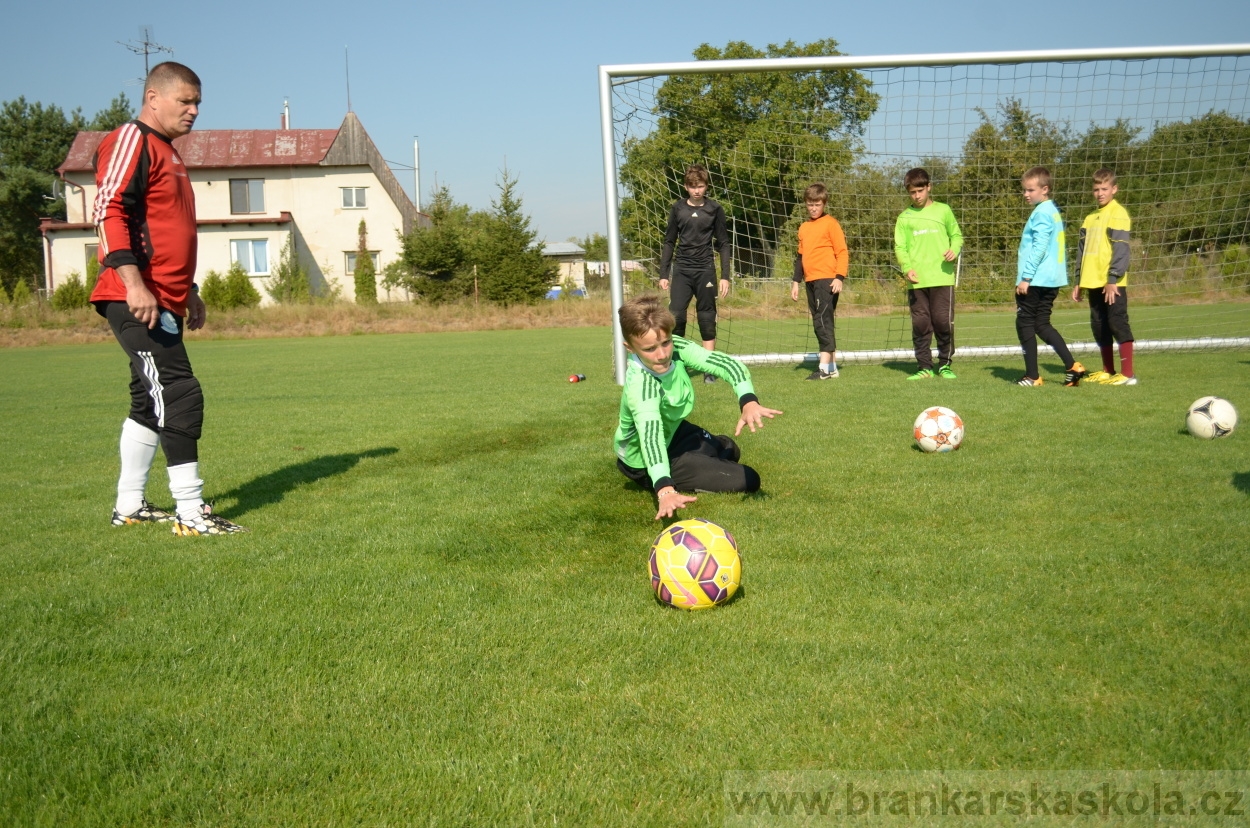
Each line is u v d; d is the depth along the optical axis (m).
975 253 11.98
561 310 25.84
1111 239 7.34
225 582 3.11
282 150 36.03
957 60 8.40
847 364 10.05
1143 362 9.27
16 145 46.28
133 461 3.96
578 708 2.11
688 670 2.29
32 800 1.79
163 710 2.16
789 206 11.29
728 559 2.70
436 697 2.18
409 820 1.69
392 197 37.88
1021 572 2.94
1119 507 3.68
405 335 22.73
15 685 2.29
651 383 3.45
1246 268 12.40
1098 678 2.17
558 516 3.88
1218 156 10.95
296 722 2.08
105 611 2.83
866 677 2.21
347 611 2.79
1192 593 2.69
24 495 4.70
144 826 1.71
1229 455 4.59
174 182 3.70
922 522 3.57
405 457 5.49
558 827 1.66
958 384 7.86
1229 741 1.87
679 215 8.11
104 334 22.58
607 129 8.37
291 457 5.59
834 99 10.68
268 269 34.81
